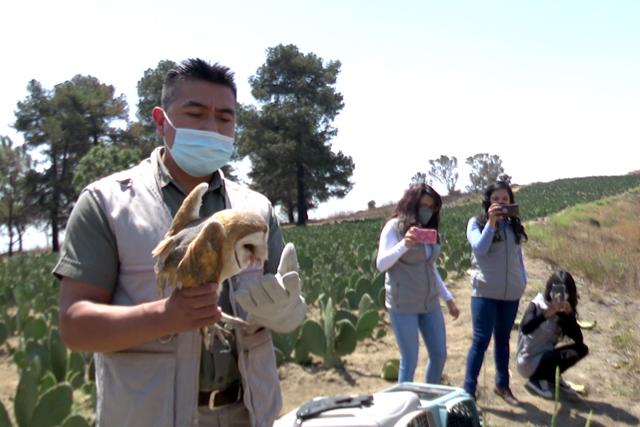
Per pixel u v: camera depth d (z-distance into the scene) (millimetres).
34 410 5445
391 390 4230
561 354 7516
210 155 2732
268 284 2385
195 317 2172
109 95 71688
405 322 5969
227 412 2666
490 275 6750
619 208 50062
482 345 6789
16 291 13734
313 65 72938
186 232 2258
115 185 2664
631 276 15078
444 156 90500
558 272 7672
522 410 7086
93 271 2516
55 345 7480
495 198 6777
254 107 71562
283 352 8703
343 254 19828
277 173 70250
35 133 69625
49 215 68062
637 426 6758
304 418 3211
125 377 2500
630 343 9797
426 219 6113
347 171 72562
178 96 2762
